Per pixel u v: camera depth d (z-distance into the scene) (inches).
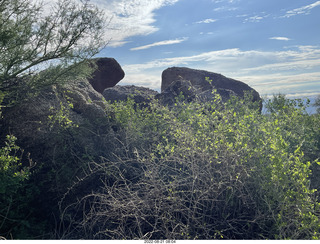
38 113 177.2
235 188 135.3
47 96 192.5
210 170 147.5
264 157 148.4
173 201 129.3
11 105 170.7
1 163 140.6
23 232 128.4
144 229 133.9
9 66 181.0
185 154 155.1
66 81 201.8
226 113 189.2
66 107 192.7
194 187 143.3
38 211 148.2
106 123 198.7
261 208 132.0
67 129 176.4
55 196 154.7
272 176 131.5
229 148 145.5
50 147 169.0
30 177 157.4
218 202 133.4
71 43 196.4
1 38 171.0
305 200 120.0
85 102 205.5
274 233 122.4
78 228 141.1
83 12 193.9
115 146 187.3
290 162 131.6
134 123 210.2
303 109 220.8
